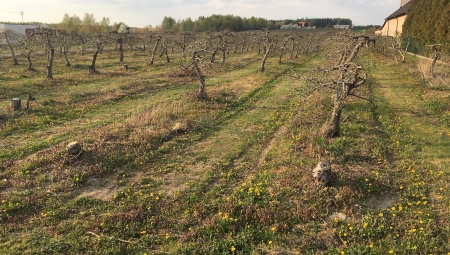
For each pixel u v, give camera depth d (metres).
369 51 35.34
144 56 34.69
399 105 13.63
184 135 10.29
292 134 10.09
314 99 14.04
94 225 5.75
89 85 17.97
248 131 10.80
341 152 8.52
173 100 14.55
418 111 12.70
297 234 5.59
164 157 8.70
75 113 12.68
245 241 5.35
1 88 15.82
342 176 7.15
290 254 5.08
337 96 9.84
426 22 27.98
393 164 8.16
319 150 8.59
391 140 9.68
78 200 6.52
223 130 10.95
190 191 6.97
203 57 14.98
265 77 20.44
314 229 5.67
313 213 6.05
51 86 17.30
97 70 23.11
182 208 6.36
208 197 6.75
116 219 5.93
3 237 5.43
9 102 13.93
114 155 8.38
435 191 6.80
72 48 41.56
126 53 37.78
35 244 5.26
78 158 8.09
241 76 21.09
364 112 12.19
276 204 6.33
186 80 19.61
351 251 5.08
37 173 7.53
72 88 17.02
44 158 8.03
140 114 11.89
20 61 27.22
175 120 11.55
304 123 11.23
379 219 5.82
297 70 23.91
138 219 5.98
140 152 8.80
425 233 5.44
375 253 5.00
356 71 9.14
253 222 5.91
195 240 5.45
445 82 16.69
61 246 5.20
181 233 5.68
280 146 9.40
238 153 9.02
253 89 17.00
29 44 24.77
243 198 6.63
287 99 14.88
